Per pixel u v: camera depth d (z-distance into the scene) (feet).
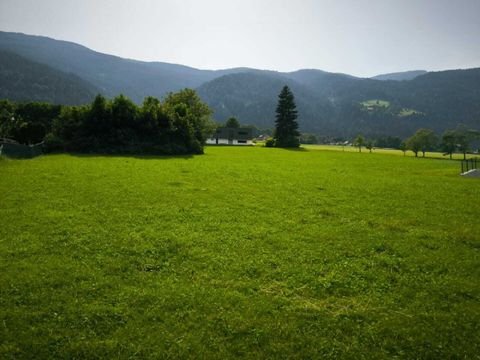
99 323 26.76
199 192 78.43
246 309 29.53
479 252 45.75
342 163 188.24
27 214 54.29
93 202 64.03
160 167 122.42
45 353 23.38
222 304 30.17
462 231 54.60
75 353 23.47
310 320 28.43
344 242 47.73
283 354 24.16
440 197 85.05
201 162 150.71
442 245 47.98
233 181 97.96
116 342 24.54
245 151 265.54
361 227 55.42
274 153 256.11
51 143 171.42
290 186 93.86
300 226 54.60
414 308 30.81
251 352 24.23
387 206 72.49
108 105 185.68
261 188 88.38
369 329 27.40
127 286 32.73
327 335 26.53
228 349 24.47
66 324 26.48
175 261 39.22
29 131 187.21
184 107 225.97
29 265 36.06
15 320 26.68
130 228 49.93
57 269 35.58
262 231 51.01
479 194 90.89
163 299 30.45
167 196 72.18
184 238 46.39
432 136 345.72
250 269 37.70
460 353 24.76
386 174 139.33
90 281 33.37
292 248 44.65
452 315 29.68
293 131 388.98
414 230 54.75
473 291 34.30
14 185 77.00
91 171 103.55
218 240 46.47
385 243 47.91
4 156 132.77
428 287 35.01
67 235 45.73
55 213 55.42
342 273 37.63
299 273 37.14
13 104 307.78
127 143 180.65
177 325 26.78
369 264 40.50
